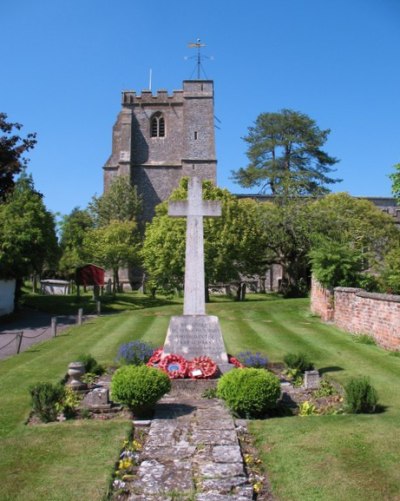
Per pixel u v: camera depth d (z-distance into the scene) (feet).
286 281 130.11
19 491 18.30
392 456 20.45
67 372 37.68
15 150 76.95
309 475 19.21
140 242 149.79
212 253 106.11
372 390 26.76
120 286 150.41
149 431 24.35
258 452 21.91
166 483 18.61
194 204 38.29
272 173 185.68
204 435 23.52
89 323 73.87
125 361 38.60
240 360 37.93
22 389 32.96
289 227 113.80
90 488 18.45
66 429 24.57
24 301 110.63
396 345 44.42
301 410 27.73
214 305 85.10
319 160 194.29
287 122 188.96
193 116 177.27
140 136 180.34
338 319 61.21
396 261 66.95
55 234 111.65
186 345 36.73
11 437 23.54
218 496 17.51
